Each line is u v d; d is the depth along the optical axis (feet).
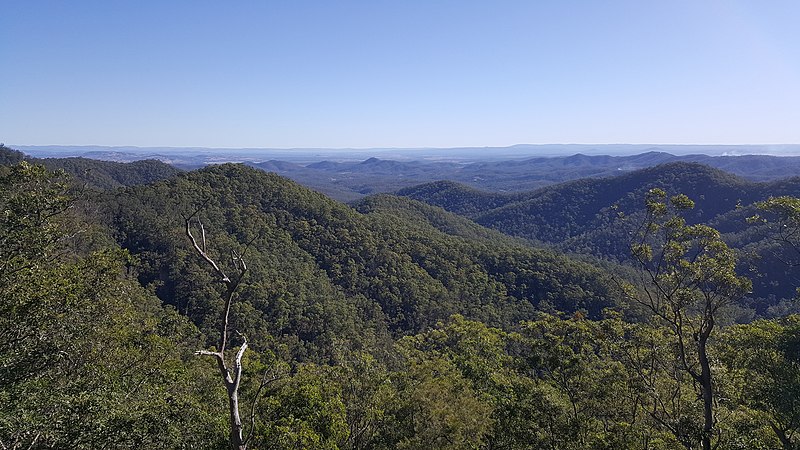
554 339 61.36
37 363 44.19
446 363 91.09
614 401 55.06
